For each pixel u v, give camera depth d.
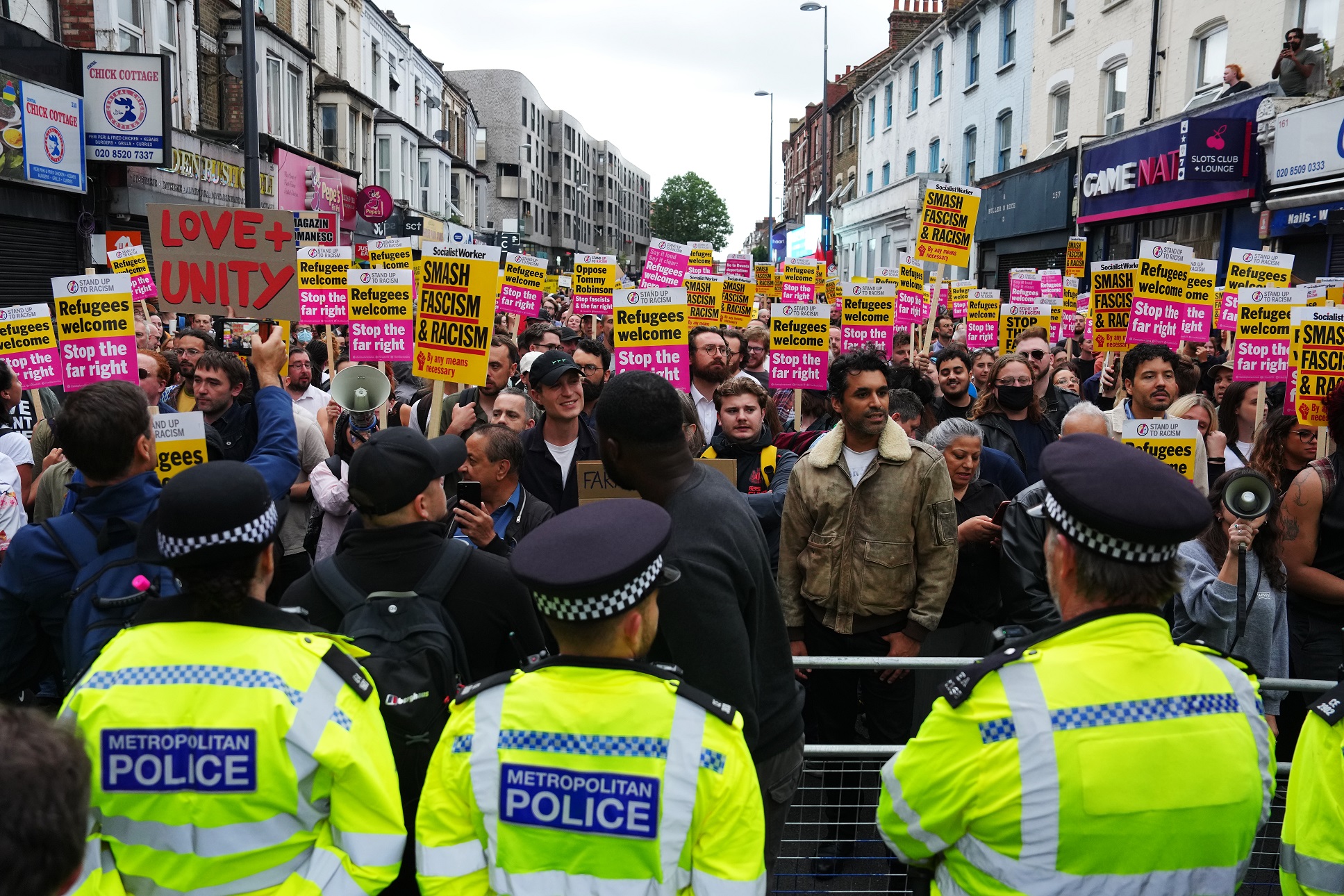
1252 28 15.59
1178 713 1.86
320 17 28.64
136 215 16.98
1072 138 21.33
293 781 2.02
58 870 1.32
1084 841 1.82
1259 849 3.70
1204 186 15.80
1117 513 1.84
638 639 2.03
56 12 15.75
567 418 5.06
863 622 4.20
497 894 1.98
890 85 34.50
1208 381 9.29
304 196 25.41
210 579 2.07
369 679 2.18
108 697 2.02
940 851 2.03
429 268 5.07
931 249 9.62
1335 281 6.83
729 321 11.73
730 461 4.69
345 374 5.01
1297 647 4.14
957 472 4.59
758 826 2.02
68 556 2.73
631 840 1.93
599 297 11.97
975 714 1.90
